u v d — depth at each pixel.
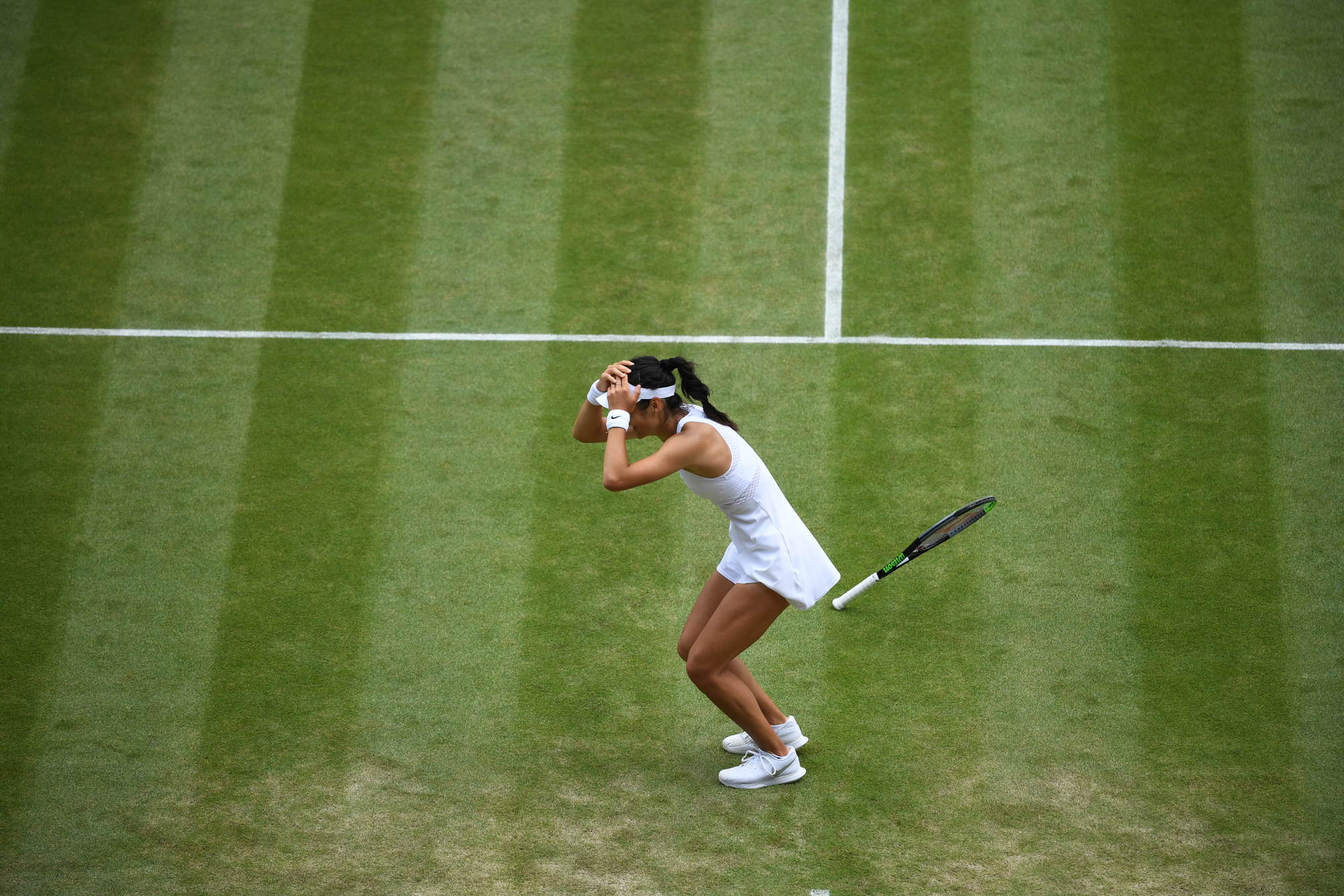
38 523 25.95
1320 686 22.61
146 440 27.58
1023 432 27.25
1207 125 32.69
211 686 23.20
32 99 34.44
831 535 25.62
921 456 26.95
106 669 23.45
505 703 22.94
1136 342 28.72
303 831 20.77
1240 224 30.69
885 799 21.14
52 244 31.39
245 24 36.19
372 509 26.33
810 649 23.77
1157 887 19.53
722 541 25.73
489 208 32.12
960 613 24.25
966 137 32.97
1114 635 23.69
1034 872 19.84
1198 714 22.31
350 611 24.53
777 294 30.17
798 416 27.83
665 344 29.30
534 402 28.31
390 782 21.61
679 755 22.09
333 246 31.39
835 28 35.62
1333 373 27.84
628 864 20.14
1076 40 34.81
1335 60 33.72
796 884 19.73
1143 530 25.38
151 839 20.61
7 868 20.09
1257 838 20.27
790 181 32.41
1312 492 25.73
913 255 30.73
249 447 27.47
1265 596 24.11
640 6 36.44
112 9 36.44
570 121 33.91
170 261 31.06
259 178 32.78
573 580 25.06
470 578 25.12
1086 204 31.39
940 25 35.53
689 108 34.06
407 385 28.64
